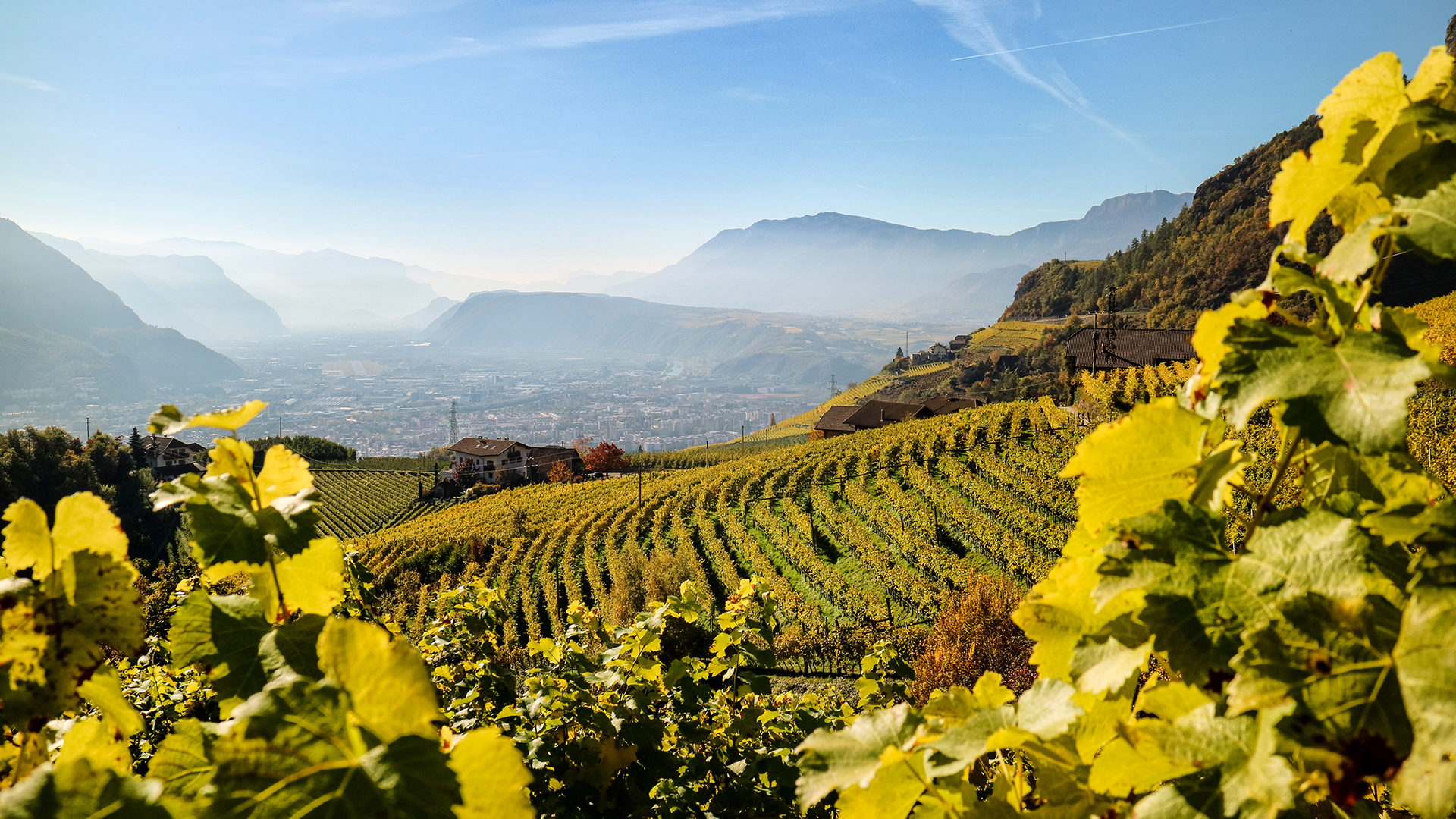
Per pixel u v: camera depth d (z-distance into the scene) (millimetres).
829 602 33875
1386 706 684
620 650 4051
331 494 120062
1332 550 804
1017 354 171500
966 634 16438
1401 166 876
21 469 81000
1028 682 14883
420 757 787
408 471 133000
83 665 1109
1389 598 772
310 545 1288
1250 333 883
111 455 96188
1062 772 1036
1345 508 946
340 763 778
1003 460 44938
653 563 39219
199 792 805
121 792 755
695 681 4090
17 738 1104
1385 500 1018
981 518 36938
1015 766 1253
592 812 3287
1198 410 1011
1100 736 1063
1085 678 954
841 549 39281
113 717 1177
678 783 3541
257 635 1213
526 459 123125
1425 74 904
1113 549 944
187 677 4215
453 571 53500
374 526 102062
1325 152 940
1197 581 872
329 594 1319
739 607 4301
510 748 841
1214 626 836
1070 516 35438
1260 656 760
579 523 56219
